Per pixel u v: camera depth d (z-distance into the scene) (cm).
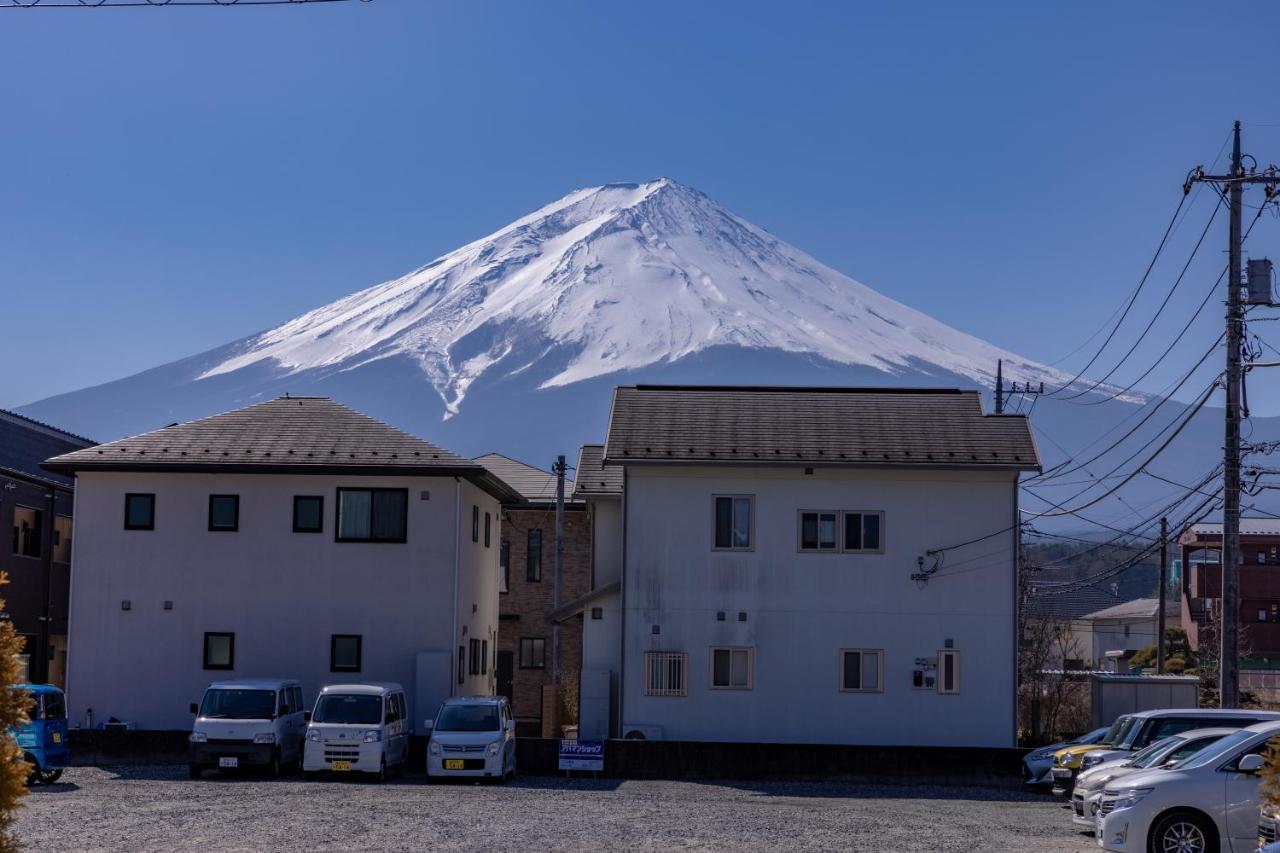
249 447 3809
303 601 3747
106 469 3766
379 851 1989
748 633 3572
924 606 3569
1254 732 1898
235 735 3100
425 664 3688
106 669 3738
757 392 3856
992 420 3719
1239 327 2852
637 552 3597
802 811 2631
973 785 3278
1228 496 2816
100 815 2367
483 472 3772
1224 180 2880
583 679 3719
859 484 3600
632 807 2639
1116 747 2500
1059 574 11531
